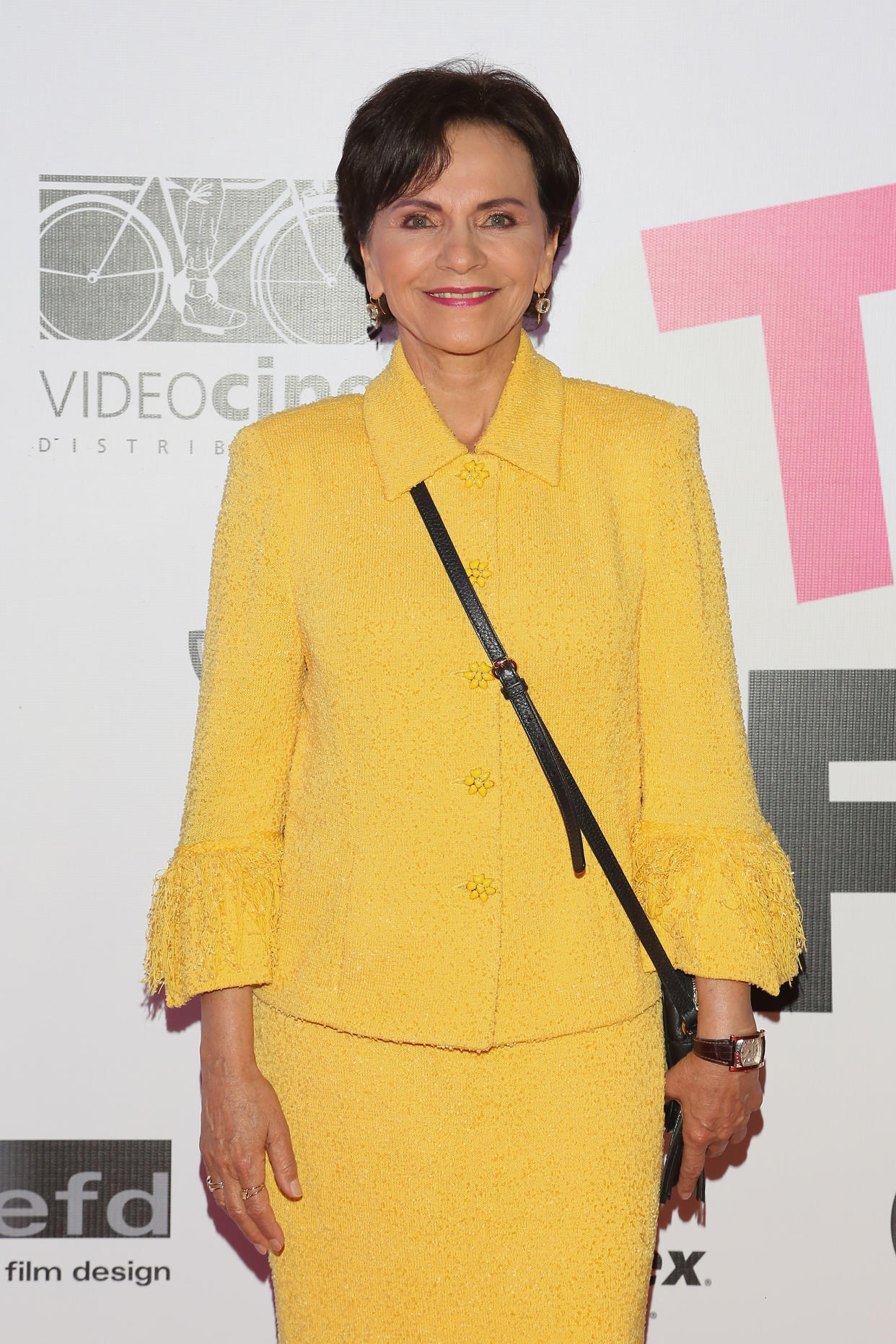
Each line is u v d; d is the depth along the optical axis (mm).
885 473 1859
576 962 1288
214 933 1325
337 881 1307
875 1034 1904
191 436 1854
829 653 1876
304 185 1837
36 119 1813
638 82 1819
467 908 1262
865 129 1823
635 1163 1318
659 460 1332
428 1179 1293
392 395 1364
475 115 1316
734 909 1310
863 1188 1911
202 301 1847
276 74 1821
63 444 1847
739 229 1835
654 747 1350
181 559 1863
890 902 1896
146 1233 1931
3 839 1874
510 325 1340
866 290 1839
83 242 1831
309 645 1320
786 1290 1921
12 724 1864
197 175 1830
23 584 1853
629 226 1834
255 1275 1940
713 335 1847
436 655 1262
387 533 1303
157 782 1877
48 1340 1936
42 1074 1903
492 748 1256
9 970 1889
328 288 1854
